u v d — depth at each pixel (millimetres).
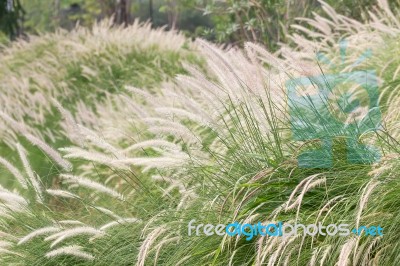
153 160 5672
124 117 10562
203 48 6074
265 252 4633
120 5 24031
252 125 5961
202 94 6086
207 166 5754
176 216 5516
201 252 5113
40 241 5859
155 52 15516
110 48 15703
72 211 6133
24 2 29250
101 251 5613
